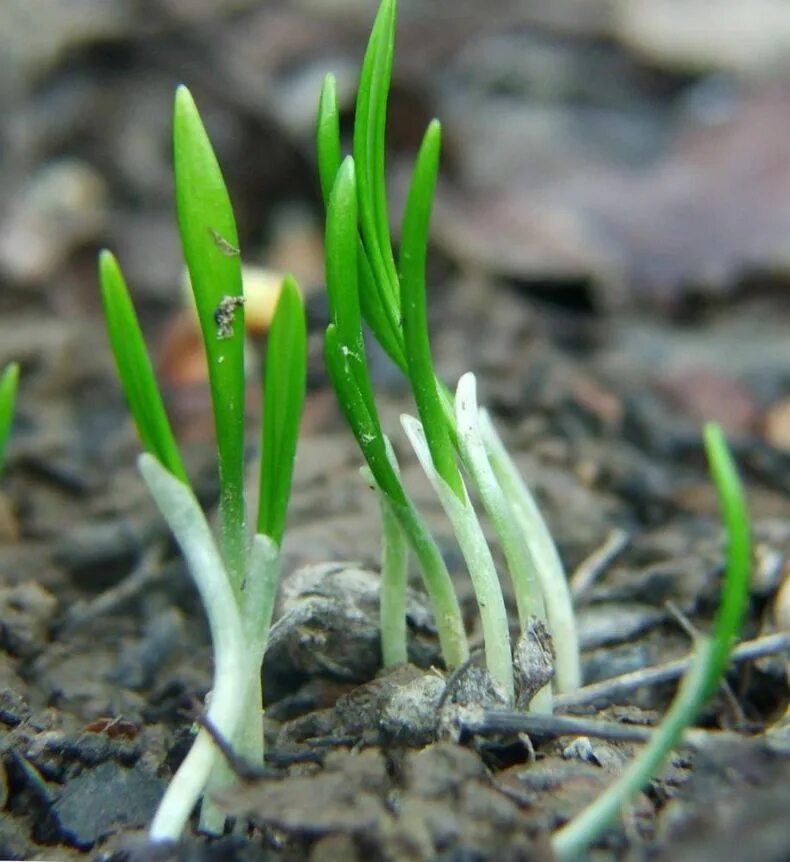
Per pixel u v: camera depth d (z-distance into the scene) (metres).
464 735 0.12
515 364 0.26
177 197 0.11
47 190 0.35
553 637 0.14
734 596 0.10
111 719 0.14
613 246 0.34
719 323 0.32
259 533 0.12
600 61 0.48
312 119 0.39
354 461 0.20
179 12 0.43
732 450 0.23
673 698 0.15
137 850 0.11
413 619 0.15
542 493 0.20
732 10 0.49
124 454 0.23
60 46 0.41
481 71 0.47
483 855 0.10
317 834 0.11
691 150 0.38
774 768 0.11
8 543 0.20
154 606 0.18
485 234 0.34
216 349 0.11
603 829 0.11
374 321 0.13
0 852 0.12
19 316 0.31
